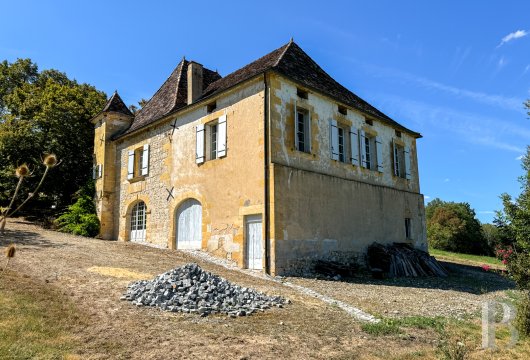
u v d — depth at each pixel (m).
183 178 15.41
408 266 14.69
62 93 21.83
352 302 8.76
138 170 18.23
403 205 17.73
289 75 13.25
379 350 5.73
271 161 12.21
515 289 12.58
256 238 12.37
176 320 6.34
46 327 5.46
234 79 15.41
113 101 20.38
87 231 18.17
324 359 5.26
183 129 15.80
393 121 18.05
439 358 5.49
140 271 9.58
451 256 28.30
